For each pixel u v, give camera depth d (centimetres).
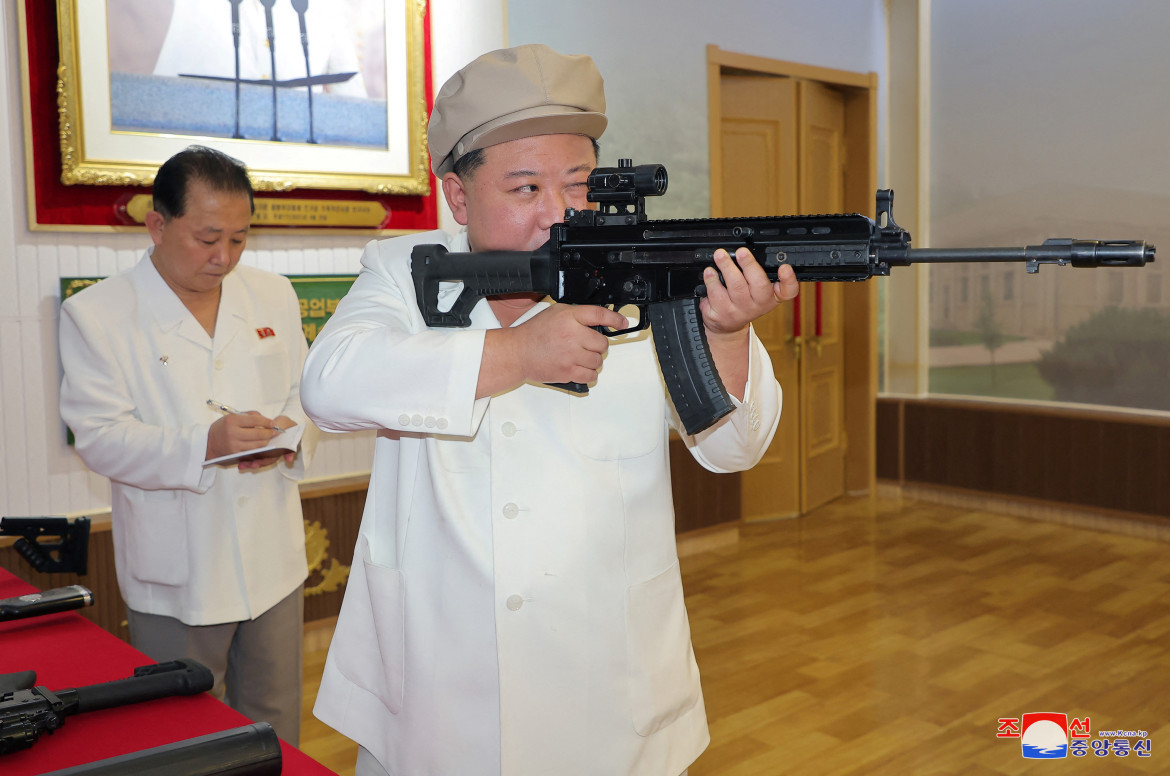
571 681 122
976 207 577
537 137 119
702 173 494
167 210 197
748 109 527
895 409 607
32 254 311
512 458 122
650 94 471
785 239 111
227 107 339
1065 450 535
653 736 126
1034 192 553
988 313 576
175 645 204
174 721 117
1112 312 526
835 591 426
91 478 325
